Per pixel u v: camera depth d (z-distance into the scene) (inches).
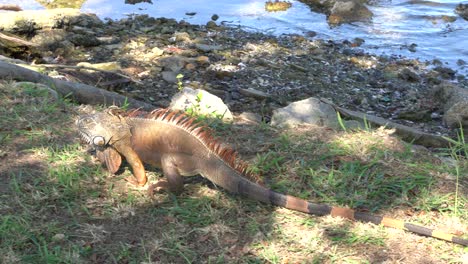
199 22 286.4
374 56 247.6
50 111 135.5
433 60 245.9
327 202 113.3
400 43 266.4
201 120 134.6
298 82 211.8
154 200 112.5
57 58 217.9
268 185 116.1
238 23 286.5
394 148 127.1
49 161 120.3
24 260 100.3
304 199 113.8
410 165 120.7
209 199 112.3
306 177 118.8
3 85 143.6
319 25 288.7
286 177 118.8
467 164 123.2
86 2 311.4
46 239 104.3
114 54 226.5
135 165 114.5
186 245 104.0
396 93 209.5
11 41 209.5
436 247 104.2
